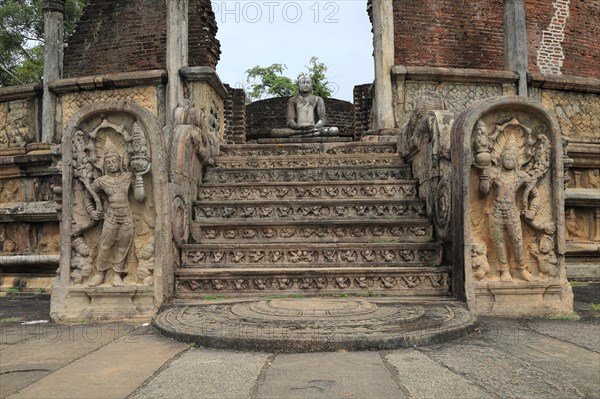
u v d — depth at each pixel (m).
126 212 4.18
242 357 2.87
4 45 22.84
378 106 8.30
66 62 11.80
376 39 8.41
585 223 7.74
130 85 8.23
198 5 11.28
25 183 7.72
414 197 5.92
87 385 2.41
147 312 4.11
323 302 3.98
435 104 6.12
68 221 4.26
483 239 4.30
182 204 5.01
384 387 2.31
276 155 7.21
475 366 2.65
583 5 11.42
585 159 7.93
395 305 4.05
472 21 11.07
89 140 4.27
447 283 4.50
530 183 4.26
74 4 22.30
